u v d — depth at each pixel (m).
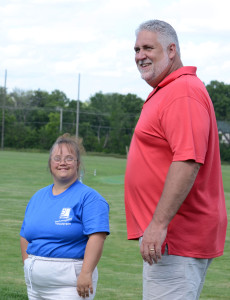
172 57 3.71
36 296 3.96
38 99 122.00
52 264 3.86
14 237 11.91
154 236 3.30
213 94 110.06
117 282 8.02
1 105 109.12
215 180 3.62
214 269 9.44
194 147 3.31
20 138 95.38
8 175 33.44
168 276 3.51
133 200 3.72
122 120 104.31
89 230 3.82
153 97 3.64
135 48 3.81
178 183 3.29
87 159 66.12
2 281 7.65
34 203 4.06
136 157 3.66
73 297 3.84
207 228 3.53
